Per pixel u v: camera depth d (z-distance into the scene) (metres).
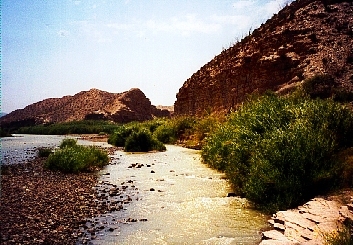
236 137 12.62
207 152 18.20
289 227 6.76
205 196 10.62
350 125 11.18
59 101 146.38
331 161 9.22
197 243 6.61
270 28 38.53
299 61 29.78
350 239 5.43
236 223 7.86
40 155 22.02
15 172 14.41
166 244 6.55
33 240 6.43
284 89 27.03
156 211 8.91
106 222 7.91
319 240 5.88
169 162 19.12
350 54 27.67
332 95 22.05
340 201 7.95
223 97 38.88
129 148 26.06
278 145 9.67
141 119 103.62
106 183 12.70
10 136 61.34
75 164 15.15
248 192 9.77
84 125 79.75
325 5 35.41
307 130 9.81
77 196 10.26
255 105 15.11
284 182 8.83
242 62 36.88
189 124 35.19
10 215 7.86
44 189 10.98
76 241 6.61
